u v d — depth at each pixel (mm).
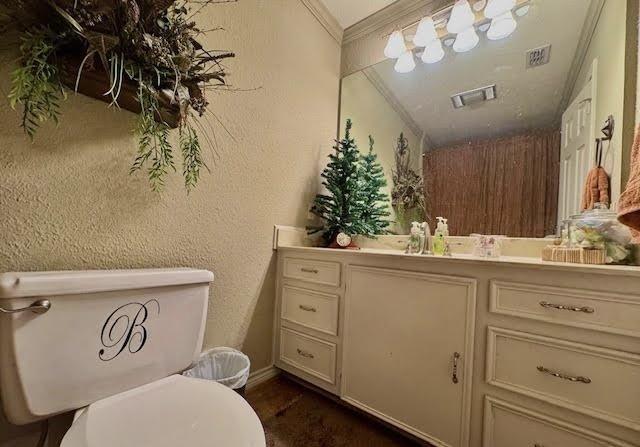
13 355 623
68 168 886
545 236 1280
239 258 1406
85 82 822
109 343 756
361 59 1994
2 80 771
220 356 1271
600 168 1126
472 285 958
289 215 1665
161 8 832
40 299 652
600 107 1154
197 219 1229
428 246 1431
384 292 1171
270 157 1543
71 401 694
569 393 793
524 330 870
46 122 841
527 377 856
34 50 668
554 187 1276
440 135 1641
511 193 1390
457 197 1552
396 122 1802
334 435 1145
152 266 1086
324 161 1916
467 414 944
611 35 1139
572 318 797
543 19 1378
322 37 1899
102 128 949
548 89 1339
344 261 1314
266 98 1511
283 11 1608
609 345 751
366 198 1744
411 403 1067
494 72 1498
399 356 1111
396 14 1851
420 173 1688
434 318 1036
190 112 1075
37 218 836
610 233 931
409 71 1788
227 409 686
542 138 1331
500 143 1446
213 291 1305
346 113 2012
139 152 979
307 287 1447
